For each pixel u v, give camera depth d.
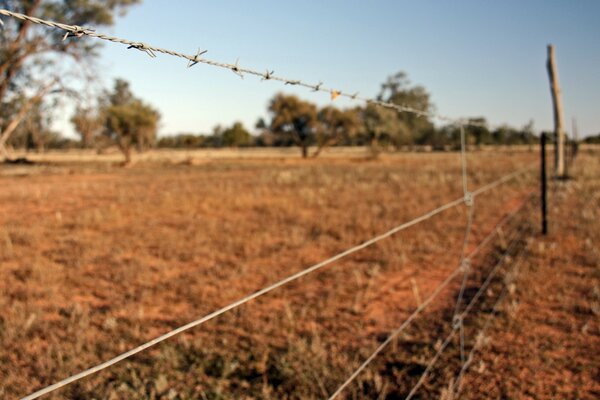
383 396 3.54
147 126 41.72
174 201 14.73
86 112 31.12
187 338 4.77
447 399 3.46
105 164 40.41
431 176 22.31
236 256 8.06
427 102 59.72
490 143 60.75
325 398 3.60
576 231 8.73
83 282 6.61
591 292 5.52
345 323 5.10
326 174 24.73
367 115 50.12
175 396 3.65
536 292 5.69
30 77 29.52
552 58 15.18
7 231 9.95
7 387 3.69
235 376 4.05
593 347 4.32
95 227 10.76
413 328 4.91
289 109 49.62
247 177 25.34
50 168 34.31
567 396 3.55
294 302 5.80
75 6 27.81
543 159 8.47
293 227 10.08
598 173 18.33
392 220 10.72
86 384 3.72
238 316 5.36
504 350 4.30
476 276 6.60
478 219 10.69
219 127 97.88
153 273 7.07
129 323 5.12
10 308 5.45
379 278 6.68
